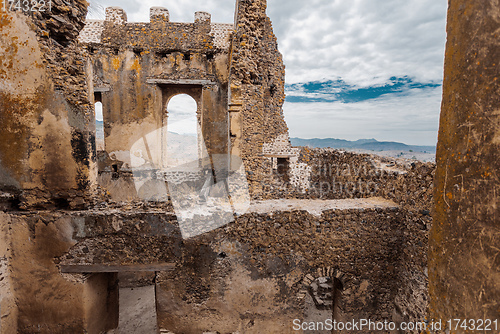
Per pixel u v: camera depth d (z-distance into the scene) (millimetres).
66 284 4582
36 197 4609
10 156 4473
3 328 4363
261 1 6102
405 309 4902
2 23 4270
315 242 5035
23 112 4410
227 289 4902
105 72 9711
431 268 2436
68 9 4523
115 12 9641
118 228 4605
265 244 4938
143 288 8398
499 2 1754
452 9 2180
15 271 4527
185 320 4910
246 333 4988
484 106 1857
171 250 4734
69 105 4645
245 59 5914
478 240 1910
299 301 5062
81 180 4777
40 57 4355
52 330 4621
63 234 4527
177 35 9867
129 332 6234
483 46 1866
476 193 1929
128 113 9852
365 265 5172
